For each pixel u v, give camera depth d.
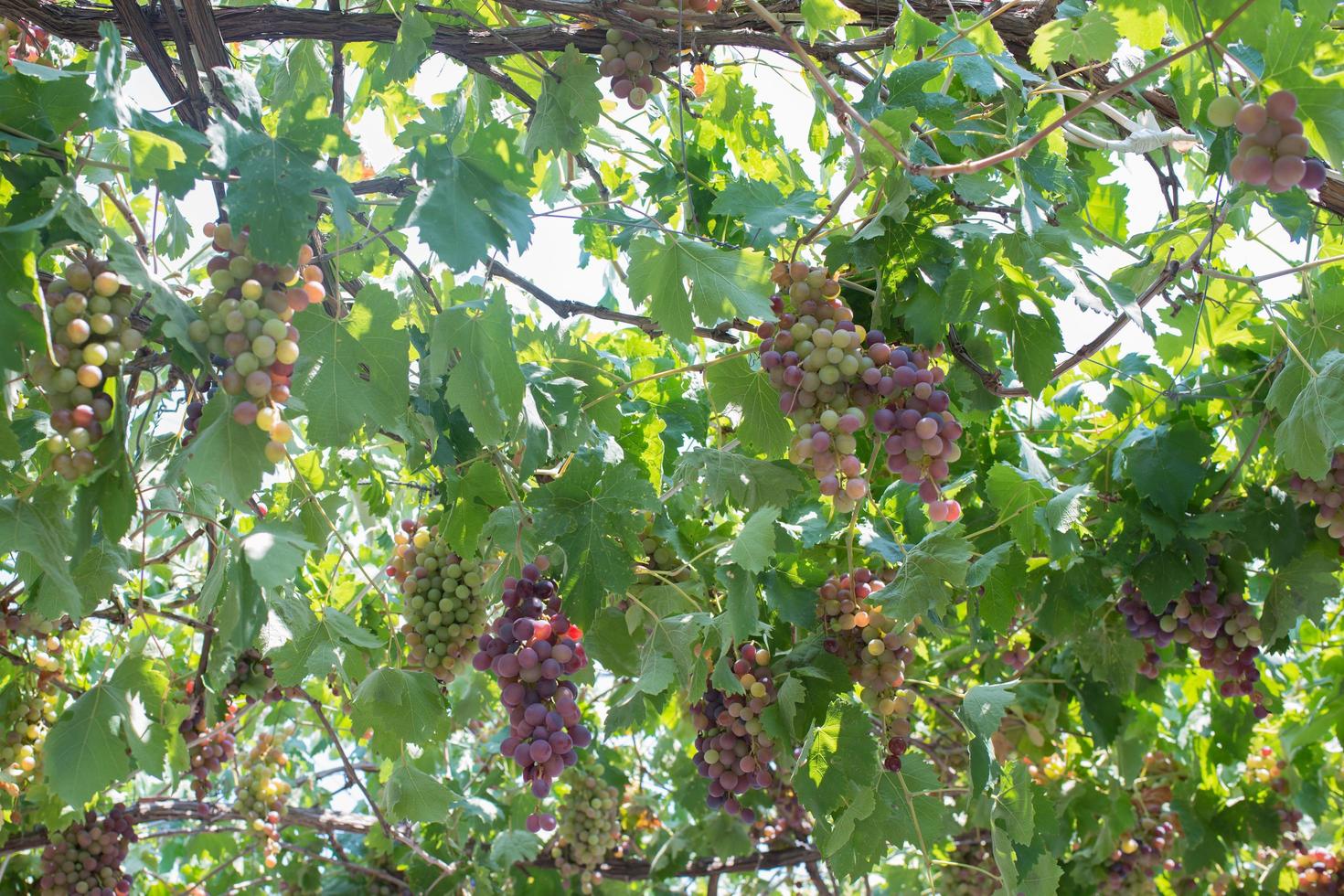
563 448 2.66
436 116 2.30
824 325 2.11
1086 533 3.30
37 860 3.84
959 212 2.38
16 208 1.77
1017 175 2.39
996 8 2.45
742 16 2.44
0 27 2.42
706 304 2.33
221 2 3.14
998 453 3.39
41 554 1.83
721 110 3.22
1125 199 3.17
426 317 2.62
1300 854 4.57
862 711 2.47
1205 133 2.40
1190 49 1.67
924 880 4.36
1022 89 2.43
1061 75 2.47
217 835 5.39
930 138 2.41
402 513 4.54
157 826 5.87
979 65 2.38
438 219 1.95
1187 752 4.79
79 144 1.93
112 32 1.82
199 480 1.70
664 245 2.35
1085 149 2.94
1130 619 3.36
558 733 2.04
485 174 2.05
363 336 2.10
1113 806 4.29
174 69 2.26
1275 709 4.18
